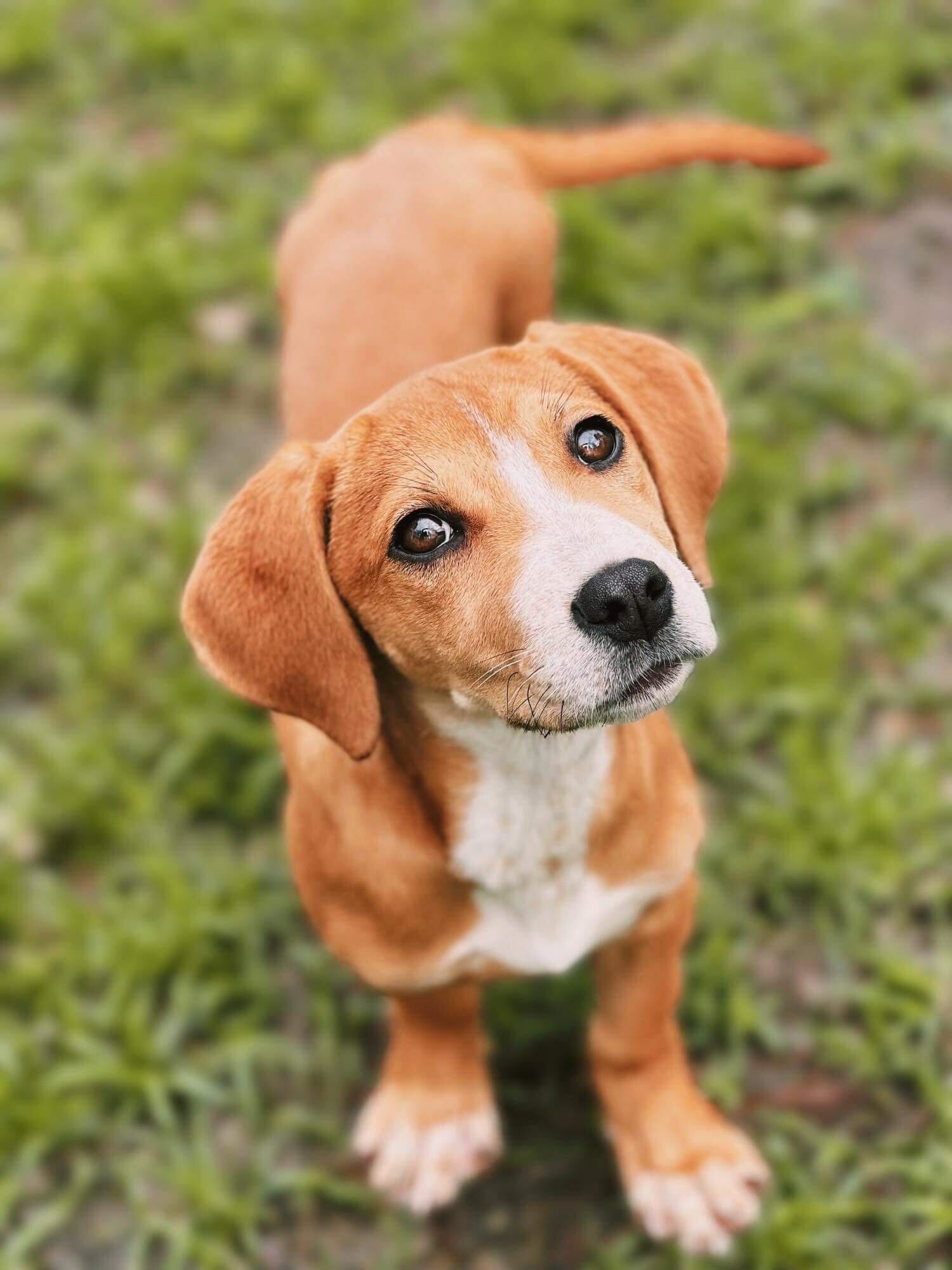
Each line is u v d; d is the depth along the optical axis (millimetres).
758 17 875
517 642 361
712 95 850
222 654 390
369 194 556
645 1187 490
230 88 906
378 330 510
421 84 879
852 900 552
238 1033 552
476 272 535
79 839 608
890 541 654
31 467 740
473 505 370
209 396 760
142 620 666
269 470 394
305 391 513
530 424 382
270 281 791
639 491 393
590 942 440
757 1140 514
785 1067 528
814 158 548
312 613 387
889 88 822
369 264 528
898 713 612
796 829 571
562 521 363
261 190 833
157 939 567
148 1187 524
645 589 350
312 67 887
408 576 378
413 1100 512
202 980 568
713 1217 483
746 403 704
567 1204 507
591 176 578
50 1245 515
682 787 443
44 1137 526
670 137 561
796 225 774
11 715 658
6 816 612
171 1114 529
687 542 412
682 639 362
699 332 743
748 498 667
